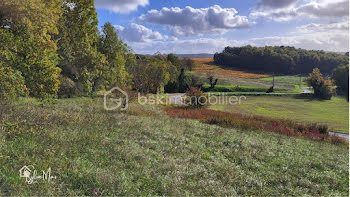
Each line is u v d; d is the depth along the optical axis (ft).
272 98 254.68
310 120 135.64
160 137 38.73
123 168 23.17
